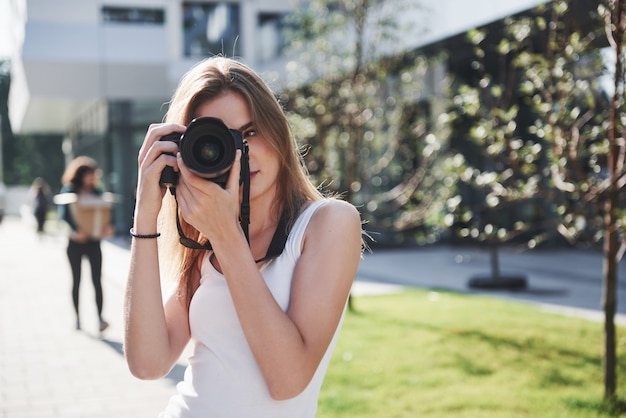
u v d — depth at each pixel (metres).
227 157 1.35
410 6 9.26
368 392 4.85
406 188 8.16
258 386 1.47
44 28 19.98
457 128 7.94
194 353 1.57
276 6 19.72
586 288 10.43
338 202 1.53
